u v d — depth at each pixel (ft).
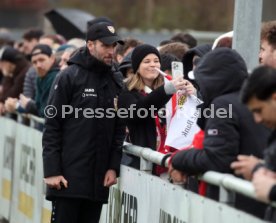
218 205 48.19
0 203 106.83
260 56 59.11
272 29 57.36
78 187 64.28
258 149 48.65
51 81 87.25
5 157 104.83
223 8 274.16
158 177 59.47
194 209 51.75
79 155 64.44
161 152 63.05
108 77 65.82
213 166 49.03
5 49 106.22
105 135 65.31
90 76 65.00
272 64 57.57
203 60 51.67
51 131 64.69
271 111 43.60
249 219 44.42
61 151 65.05
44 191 82.89
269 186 42.37
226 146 48.52
